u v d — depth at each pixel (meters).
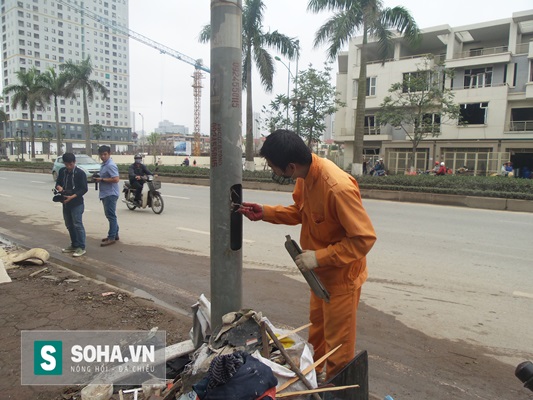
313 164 2.02
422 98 21.83
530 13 24.92
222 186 2.17
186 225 8.47
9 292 3.95
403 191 14.24
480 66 26.77
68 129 98.94
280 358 2.14
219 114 2.12
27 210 10.27
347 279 2.09
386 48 17.20
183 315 3.55
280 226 8.28
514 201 12.00
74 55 104.00
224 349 2.03
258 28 19.48
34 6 95.06
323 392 1.97
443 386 2.78
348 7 16.33
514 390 2.74
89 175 17.95
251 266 5.50
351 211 1.91
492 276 5.17
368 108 30.50
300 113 21.66
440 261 5.85
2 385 2.44
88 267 5.39
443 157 28.02
